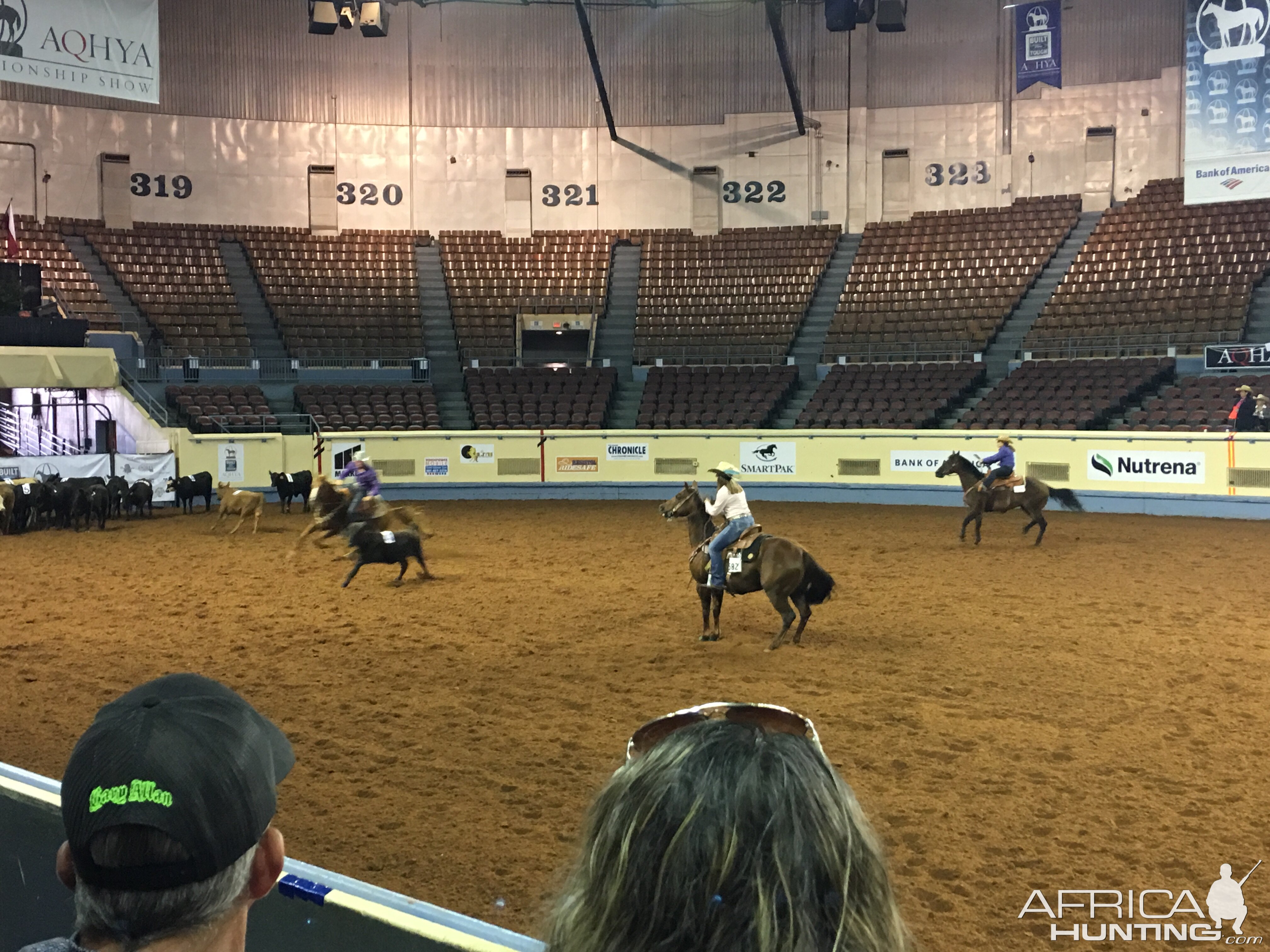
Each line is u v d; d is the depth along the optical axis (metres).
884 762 7.56
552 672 10.28
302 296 35.34
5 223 32.81
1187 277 31.61
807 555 11.18
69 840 1.46
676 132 38.72
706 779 1.35
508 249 38.09
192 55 36.62
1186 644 11.12
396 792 7.08
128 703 1.56
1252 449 23.02
